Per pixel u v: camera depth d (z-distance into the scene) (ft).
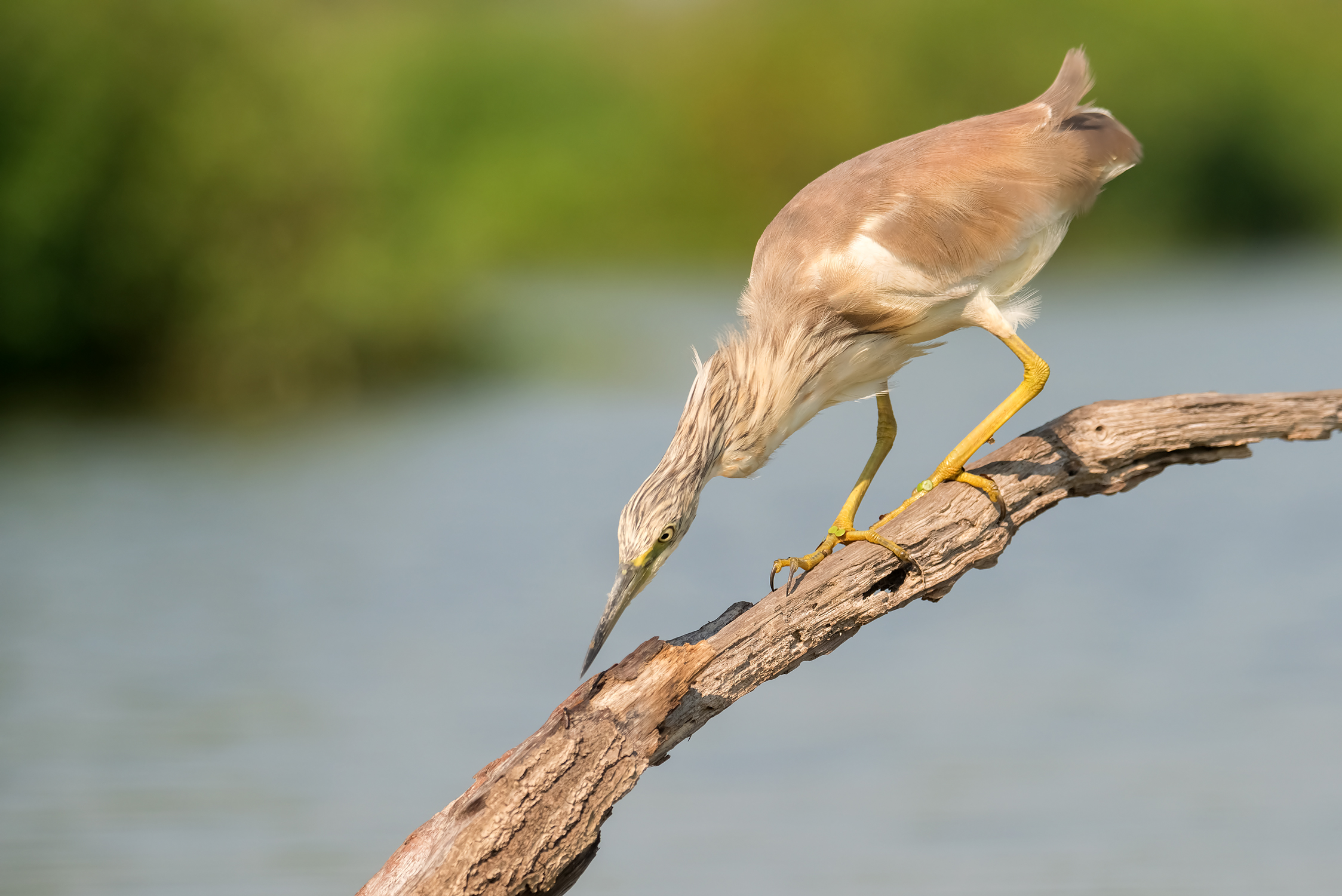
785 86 158.51
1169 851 29.99
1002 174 21.07
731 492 62.13
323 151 93.61
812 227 21.13
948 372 89.92
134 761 35.83
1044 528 57.62
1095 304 115.34
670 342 103.30
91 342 91.45
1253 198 155.63
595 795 17.06
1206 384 75.97
